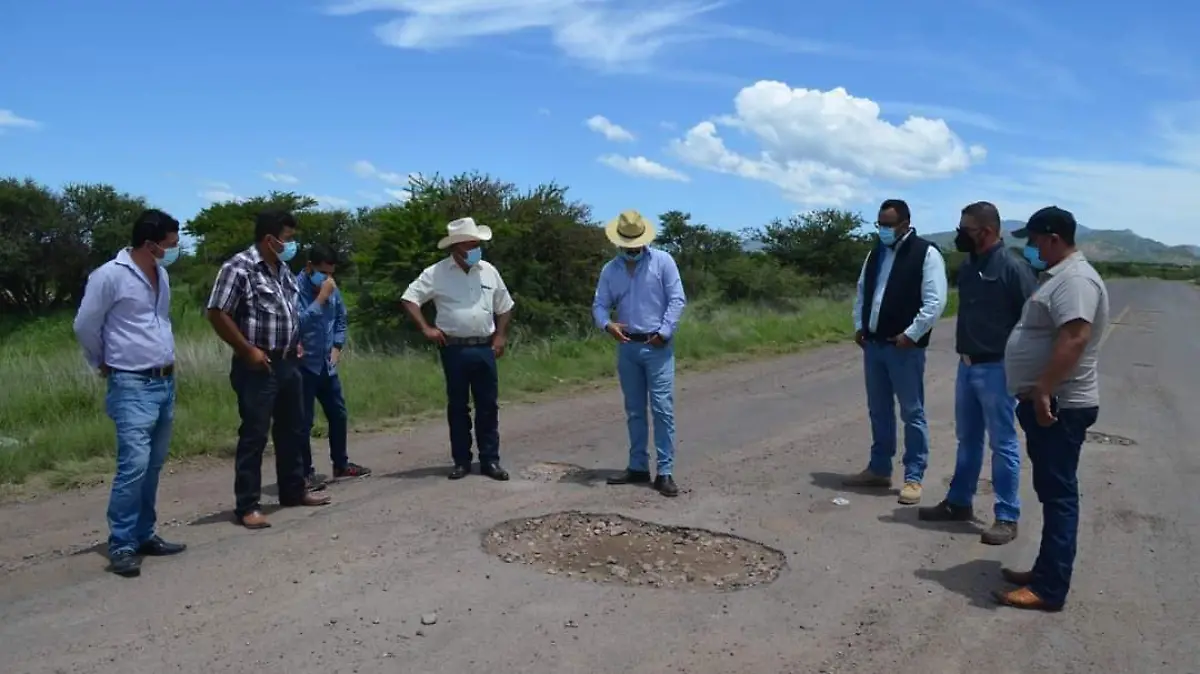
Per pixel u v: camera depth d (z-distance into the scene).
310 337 7.19
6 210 31.62
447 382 7.43
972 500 6.52
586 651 4.29
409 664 4.11
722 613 4.79
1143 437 9.79
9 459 7.53
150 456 5.43
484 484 7.24
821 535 6.13
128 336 5.24
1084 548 6.00
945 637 4.59
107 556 5.46
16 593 4.86
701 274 31.00
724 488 7.29
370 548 5.61
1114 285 58.97
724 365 15.83
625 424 10.12
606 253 18.45
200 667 4.03
